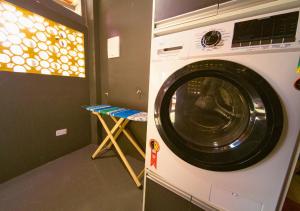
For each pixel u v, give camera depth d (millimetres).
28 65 1202
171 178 717
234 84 537
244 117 564
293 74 410
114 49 1571
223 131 636
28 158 1293
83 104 1777
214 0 536
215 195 588
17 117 1182
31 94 1255
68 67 1538
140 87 1445
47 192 1062
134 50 1424
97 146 1878
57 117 1500
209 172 594
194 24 603
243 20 477
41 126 1365
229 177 548
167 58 675
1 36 1019
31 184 1138
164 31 694
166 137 693
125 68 1530
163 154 735
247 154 496
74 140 1720
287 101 424
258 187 493
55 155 1525
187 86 690
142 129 1517
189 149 651
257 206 500
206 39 553
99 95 1838
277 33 425
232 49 503
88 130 1900
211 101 676
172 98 716
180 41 625
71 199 1008
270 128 449
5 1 1000
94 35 1646
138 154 1576
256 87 464
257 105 473
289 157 434
